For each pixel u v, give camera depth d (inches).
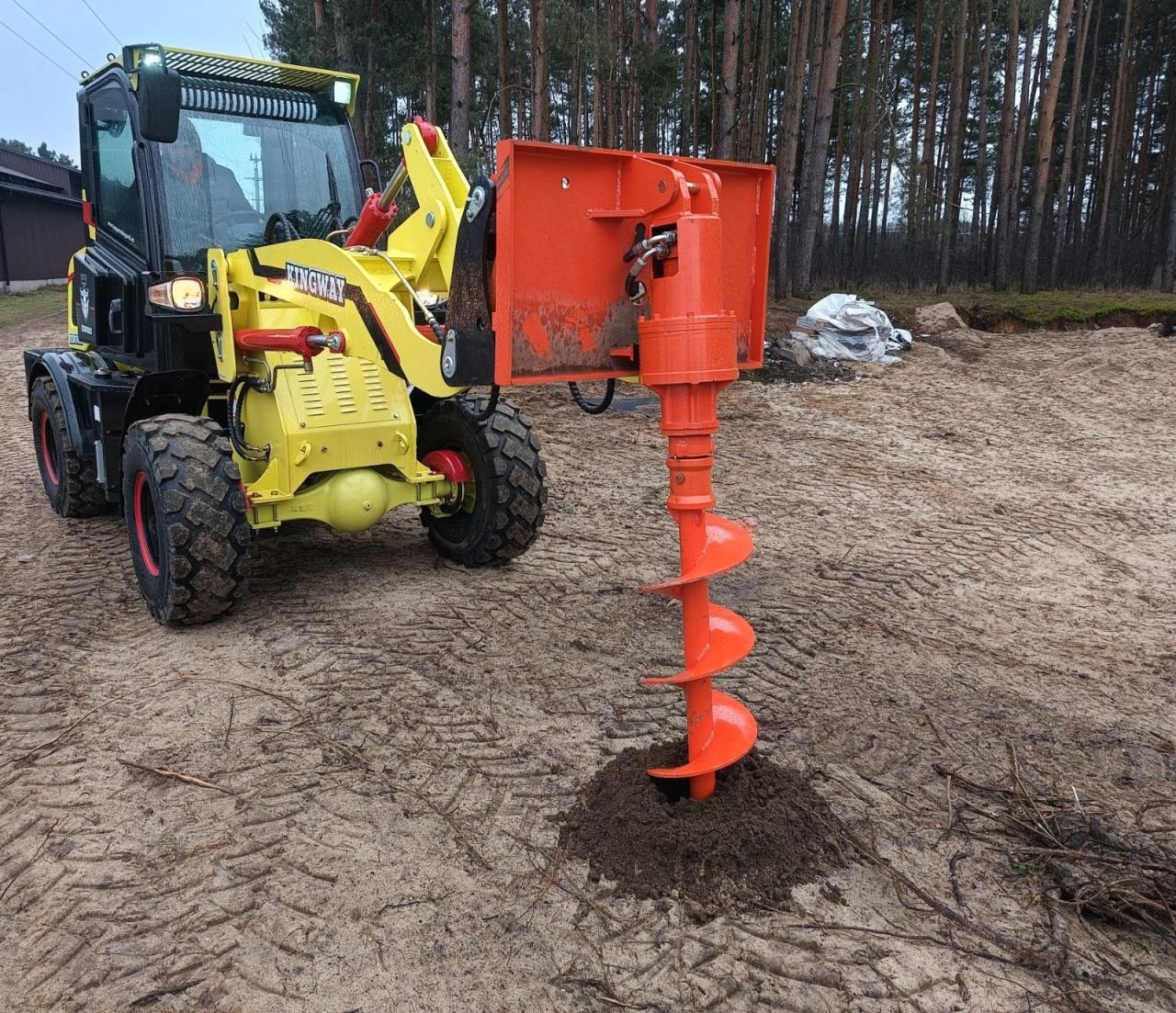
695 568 93.4
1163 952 90.4
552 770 118.4
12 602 171.6
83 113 200.1
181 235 175.8
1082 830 109.3
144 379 164.6
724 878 96.6
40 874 97.9
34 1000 81.7
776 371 438.6
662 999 82.7
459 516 190.7
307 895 95.0
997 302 653.9
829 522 242.2
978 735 131.7
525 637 159.0
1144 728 135.5
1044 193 730.8
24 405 362.9
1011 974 86.7
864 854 102.7
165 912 92.5
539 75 521.0
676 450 91.9
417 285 141.8
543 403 369.1
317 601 173.8
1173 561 218.8
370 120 682.2
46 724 128.3
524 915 92.7
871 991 84.0
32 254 975.6
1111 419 379.6
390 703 134.9
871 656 157.6
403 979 84.6
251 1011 80.8
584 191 93.8
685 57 804.0
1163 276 816.3
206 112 180.5
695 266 87.2
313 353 153.8
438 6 703.7
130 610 169.5
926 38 1023.0
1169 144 948.0
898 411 384.5
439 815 108.8
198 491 151.1
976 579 202.1
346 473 168.6
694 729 100.4
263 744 123.4
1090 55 1135.0
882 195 1074.1
